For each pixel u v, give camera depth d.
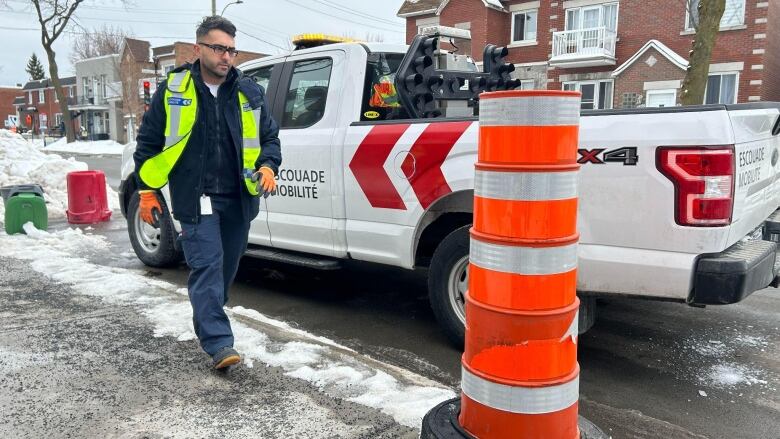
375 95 4.69
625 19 22.77
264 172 3.20
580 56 23.14
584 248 3.41
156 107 3.14
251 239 5.35
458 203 4.03
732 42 20.34
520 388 2.08
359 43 4.77
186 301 4.43
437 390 3.04
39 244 6.66
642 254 3.25
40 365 3.31
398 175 4.16
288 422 2.72
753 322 4.76
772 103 3.75
